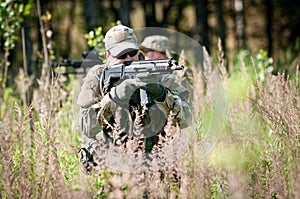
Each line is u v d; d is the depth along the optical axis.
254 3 56.28
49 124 13.41
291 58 26.67
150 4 59.72
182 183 11.27
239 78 18.16
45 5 47.00
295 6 54.62
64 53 48.72
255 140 14.00
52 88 15.34
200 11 51.78
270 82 16.55
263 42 54.84
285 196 11.39
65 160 12.71
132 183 11.07
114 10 57.72
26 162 12.19
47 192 11.55
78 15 56.38
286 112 13.41
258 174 11.95
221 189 11.34
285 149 12.68
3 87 19.30
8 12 21.00
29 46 27.39
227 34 57.62
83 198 10.84
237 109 15.55
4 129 13.09
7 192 11.49
